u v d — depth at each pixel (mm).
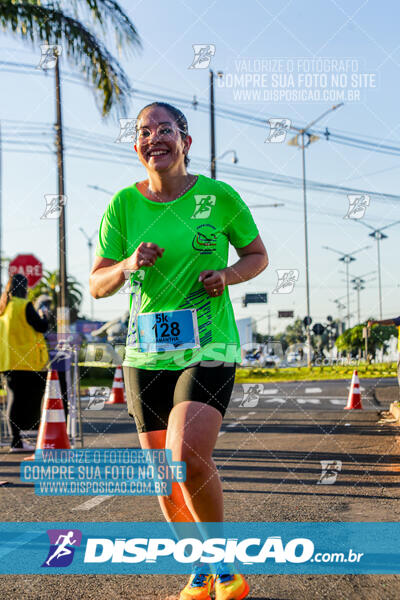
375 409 12398
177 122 2922
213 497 2613
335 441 7684
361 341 24672
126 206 2953
